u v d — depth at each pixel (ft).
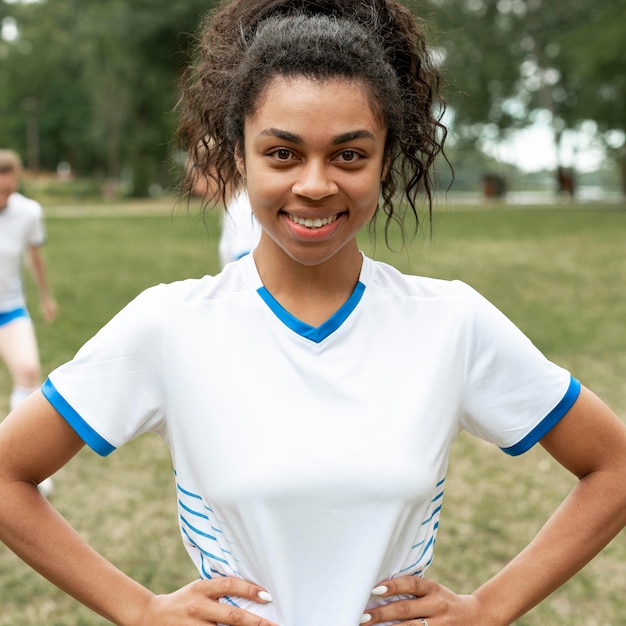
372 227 5.43
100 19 111.04
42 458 4.64
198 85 5.15
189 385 4.62
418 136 5.05
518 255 47.75
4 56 173.47
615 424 4.90
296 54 4.26
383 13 4.82
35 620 10.66
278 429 4.50
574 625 10.65
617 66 85.97
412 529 4.66
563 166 120.16
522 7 96.94
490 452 16.57
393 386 4.62
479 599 4.80
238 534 4.58
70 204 122.31
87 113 180.04
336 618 4.50
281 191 4.34
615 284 36.91
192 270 42.80
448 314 4.80
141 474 15.44
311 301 4.70
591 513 4.83
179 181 6.00
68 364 4.68
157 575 11.72
